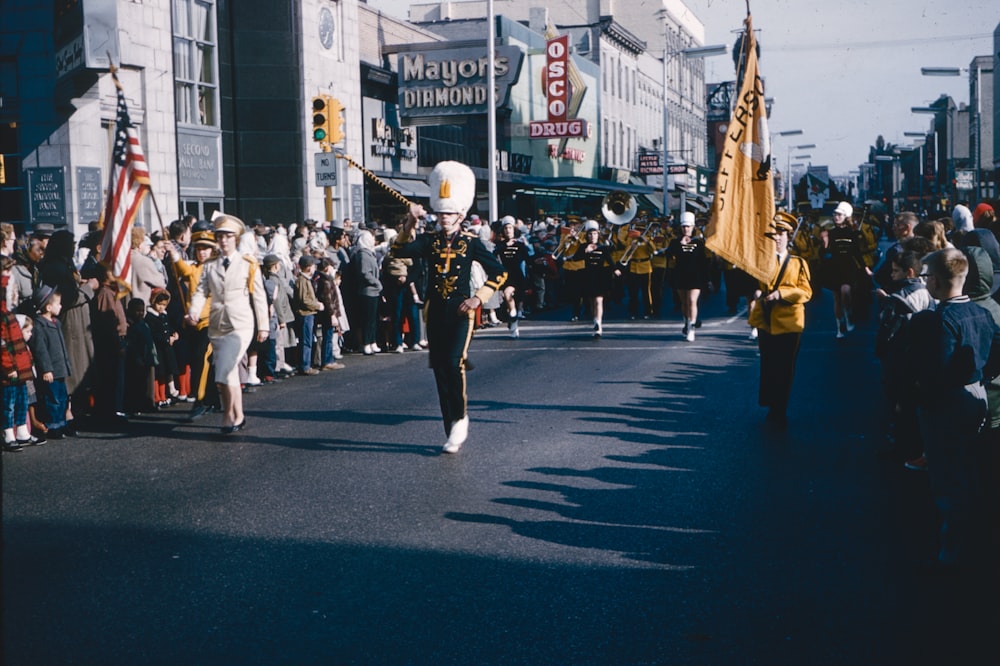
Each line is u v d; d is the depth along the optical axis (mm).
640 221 22688
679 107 84062
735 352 15945
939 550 6105
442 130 39938
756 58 10586
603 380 13141
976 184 52188
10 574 5801
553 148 52656
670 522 6750
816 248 20031
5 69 18250
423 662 4535
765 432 9734
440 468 8391
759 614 5078
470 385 12945
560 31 62312
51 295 9688
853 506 7109
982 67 87750
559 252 22250
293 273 14625
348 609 5203
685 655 4582
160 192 21266
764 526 6637
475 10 68750
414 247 9273
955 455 5684
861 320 20281
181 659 4590
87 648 4727
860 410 10805
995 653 4562
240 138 26172
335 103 17250
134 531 6664
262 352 13266
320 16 27938
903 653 4578
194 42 23766
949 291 5762
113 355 10633
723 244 10211
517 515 6949
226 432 10031
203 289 10047
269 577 5719
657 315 23000
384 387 12891
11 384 9211
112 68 10156
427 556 6070
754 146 10227
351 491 7660
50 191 17781
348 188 29422
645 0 78875
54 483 8008
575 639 4777
